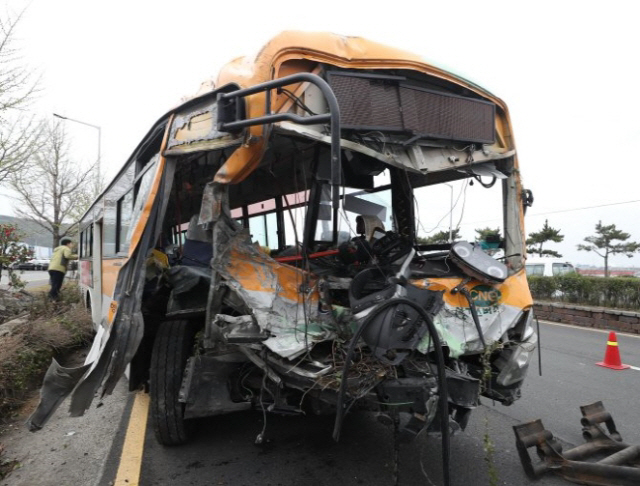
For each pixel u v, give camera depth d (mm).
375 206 4477
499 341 3707
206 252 3982
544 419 5039
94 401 5660
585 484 3504
